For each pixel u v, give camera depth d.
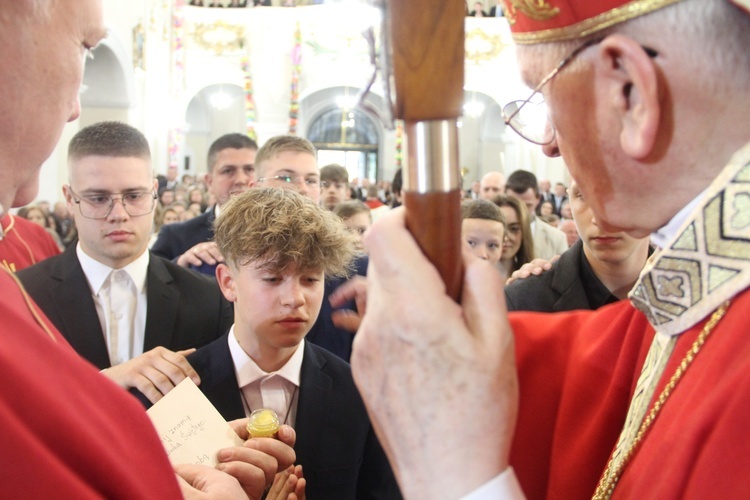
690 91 0.51
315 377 1.22
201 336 1.59
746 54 0.50
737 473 0.44
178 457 0.90
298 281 1.17
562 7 0.55
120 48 9.38
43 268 1.57
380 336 0.49
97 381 0.55
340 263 1.24
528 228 2.46
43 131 0.61
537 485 0.78
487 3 12.62
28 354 0.49
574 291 1.55
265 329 1.15
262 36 12.57
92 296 1.55
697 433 0.48
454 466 0.49
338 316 0.95
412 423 0.49
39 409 0.45
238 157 2.54
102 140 1.52
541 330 0.87
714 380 0.51
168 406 0.95
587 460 0.72
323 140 17.88
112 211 1.50
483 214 2.10
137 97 10.24
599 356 0.77
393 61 0.46
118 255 1.53
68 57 0.61
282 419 1.20
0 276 0.63
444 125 0.46
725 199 0.52
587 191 0.60
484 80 12.26
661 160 0.54
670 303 0.58
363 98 0.47
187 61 12.62
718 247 0.53
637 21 0.52
